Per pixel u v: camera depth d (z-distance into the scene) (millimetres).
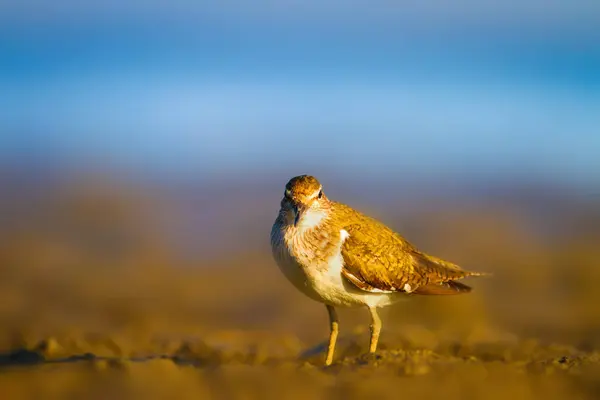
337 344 12594
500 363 9969
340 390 9039
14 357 11773
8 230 22094
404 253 11516
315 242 10805
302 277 10883
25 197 25641
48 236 21703
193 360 12180
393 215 23859
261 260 20359
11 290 17562
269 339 13969
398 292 11375
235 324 15758
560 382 9336
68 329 14742
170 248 21031
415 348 12156
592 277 18625
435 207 24797
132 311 16328
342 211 11406
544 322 15727
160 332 14602
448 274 11828
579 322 15836
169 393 8969
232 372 9664
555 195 26375
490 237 21750
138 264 19656
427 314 16266
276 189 27344
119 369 9711
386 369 9594
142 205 25078
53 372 9641
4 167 29812
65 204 24984
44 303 16781
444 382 9266
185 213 24312
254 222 23531
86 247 20891
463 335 13328
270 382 9289
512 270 19094
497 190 27031
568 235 22109
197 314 16359
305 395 8914
